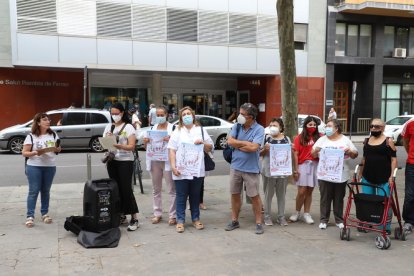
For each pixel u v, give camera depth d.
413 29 26.58
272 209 7.55
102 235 5.50
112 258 5.04
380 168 5.95
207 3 22.02
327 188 6.31
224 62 22.56
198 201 6.34
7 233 5.98
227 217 6.99
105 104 22.84
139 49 21.02
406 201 6.18
